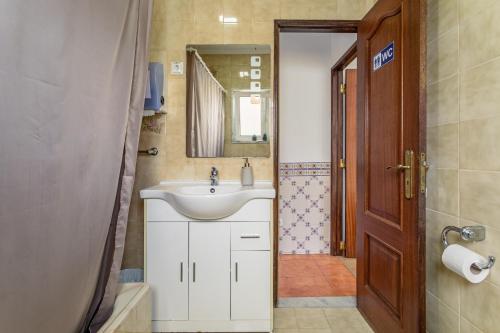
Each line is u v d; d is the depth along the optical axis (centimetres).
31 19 71
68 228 89
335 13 213
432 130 145
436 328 142
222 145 217
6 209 67
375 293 180
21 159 70
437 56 141
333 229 312
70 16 85
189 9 214
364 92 193
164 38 214
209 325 174
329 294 230
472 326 119
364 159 193
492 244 109
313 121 315
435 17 142
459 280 127
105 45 104
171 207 174
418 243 133
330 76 317
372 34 181
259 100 217
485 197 112
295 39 317
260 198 172
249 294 173
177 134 215
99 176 104
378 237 174
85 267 99
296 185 317
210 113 216
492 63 108
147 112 197
